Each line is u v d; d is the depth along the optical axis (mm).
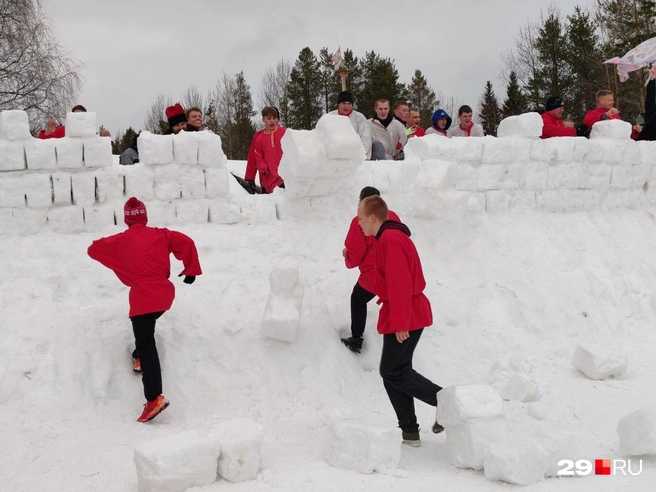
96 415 5078
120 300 6199
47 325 5668
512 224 7977
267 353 5969
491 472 3936
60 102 23344
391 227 4578
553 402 5535
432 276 7098
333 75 39281
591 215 8625
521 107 42188
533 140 8266
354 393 5777
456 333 6590
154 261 5195
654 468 4145
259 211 7309
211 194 7168
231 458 3943
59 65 23594
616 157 8789
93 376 5363
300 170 6969
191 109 8547
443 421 4328
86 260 6395
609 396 5617
